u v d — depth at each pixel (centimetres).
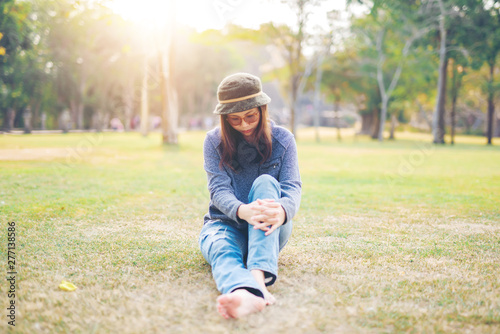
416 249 280
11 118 2059
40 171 665
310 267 242
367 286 213
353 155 1284
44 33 1731
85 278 221
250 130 219
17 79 1781
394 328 169
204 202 451
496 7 2069
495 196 512
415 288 211
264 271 194
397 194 527
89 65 2494
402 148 1750
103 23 2066
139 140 1833
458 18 2105
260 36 2289
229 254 201
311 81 3103
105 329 167
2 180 556
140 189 528
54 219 353
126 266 241
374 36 2445
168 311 183
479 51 2128
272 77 2933
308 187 587
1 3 1026
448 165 957
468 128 4347
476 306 190
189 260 253
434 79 2575
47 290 205
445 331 167
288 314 180
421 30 2131
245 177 231
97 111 2909
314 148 1702
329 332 165
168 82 1473
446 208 434
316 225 354
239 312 175
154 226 340
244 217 203
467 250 279
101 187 534
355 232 329
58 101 2511
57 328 167
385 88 2994
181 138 2206
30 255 258
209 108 4381
